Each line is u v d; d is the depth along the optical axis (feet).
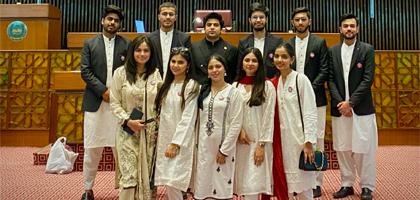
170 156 8.27
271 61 11.74
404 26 29.35
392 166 14.92
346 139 10.98
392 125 19.54
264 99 8.32
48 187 12.21
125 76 9.10
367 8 29.48
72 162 14.67
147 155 8.77
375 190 11.71
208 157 8.20
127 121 8.65
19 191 11.69
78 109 16.10
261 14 11.89
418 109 19.40
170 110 8.58
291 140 8.52
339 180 12.98
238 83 8.89
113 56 11.09
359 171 10.96
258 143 8.37
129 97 8.93
